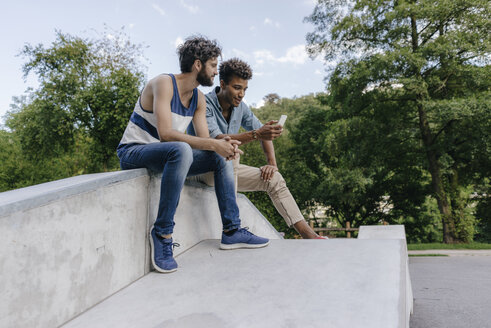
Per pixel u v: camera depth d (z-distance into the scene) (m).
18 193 1.53
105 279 1.57
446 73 15.27
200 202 2.62
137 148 1.96
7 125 27.44
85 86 19.84
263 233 3.84
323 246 2.18
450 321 3.14
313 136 22.23
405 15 14.96
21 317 1.12
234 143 2.00
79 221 1.41
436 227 24.83
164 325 1.27
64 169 24.23
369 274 1.63
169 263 1.88
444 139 15.63
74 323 1.32
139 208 1.88
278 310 1.32
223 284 1.64
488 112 13.22
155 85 1.95
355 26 16.11
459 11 14.66
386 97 16.73
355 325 1.16
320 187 18.70
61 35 19.91
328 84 17.84
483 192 18.41
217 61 2.05
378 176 19.75
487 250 13.33
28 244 1.15
